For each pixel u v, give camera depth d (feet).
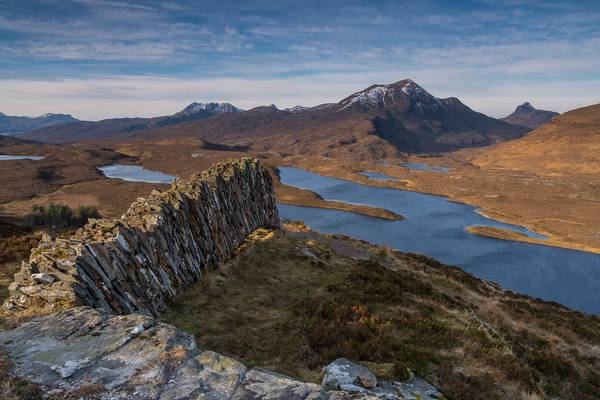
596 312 254.27
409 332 53.88
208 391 24.64
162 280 59.36
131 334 30.94
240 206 117.29
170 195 79.30
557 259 354.33
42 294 41.11
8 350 29.12
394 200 650.84
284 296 71.31
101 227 56.39
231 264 83.97
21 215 490.08
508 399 39.14
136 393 23.89
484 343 53.06
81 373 25.86
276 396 24.99
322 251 115.65
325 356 42.98
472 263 338.95
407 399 31.65
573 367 60.80
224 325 53.62
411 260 141.28
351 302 65.77
